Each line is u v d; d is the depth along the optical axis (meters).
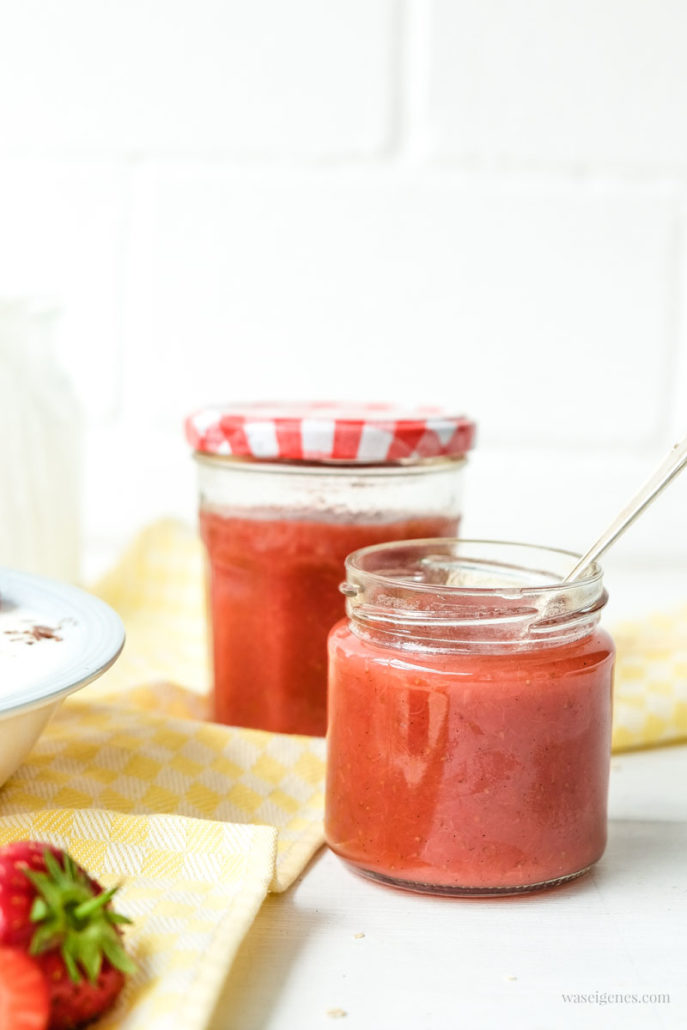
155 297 1.70
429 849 0.78
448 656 0.79
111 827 0.80
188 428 1.08
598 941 0.75
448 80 1.64
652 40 1.64
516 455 1.74
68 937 0.61
